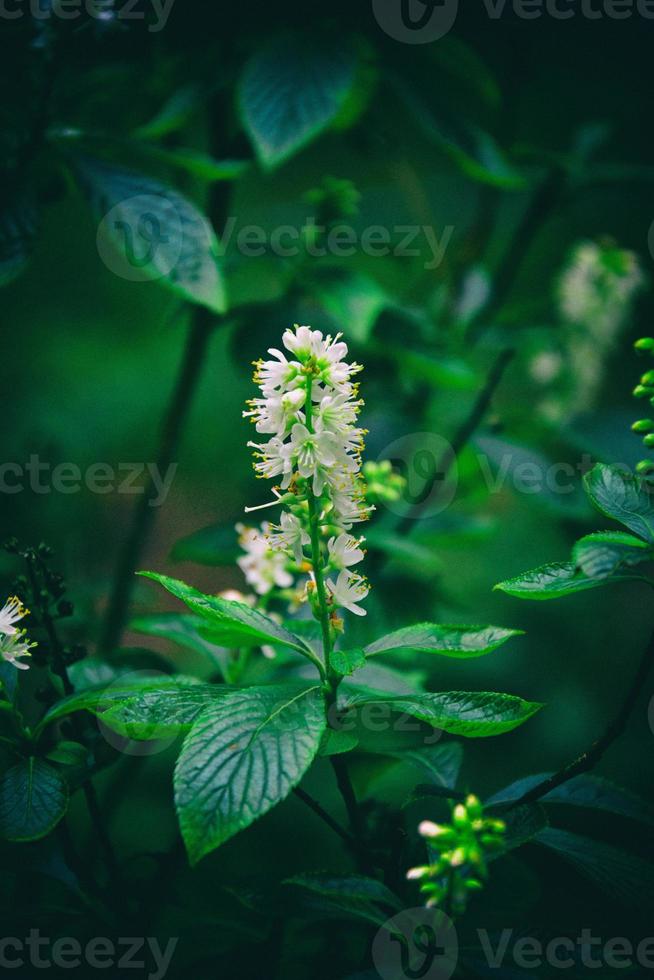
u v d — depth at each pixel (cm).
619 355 112
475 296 99
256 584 70
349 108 80
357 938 67
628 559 56
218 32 77
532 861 66
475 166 76
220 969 63
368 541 80
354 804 61
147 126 76
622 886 59
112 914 64
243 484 92
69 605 64
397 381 96
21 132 73
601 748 59
